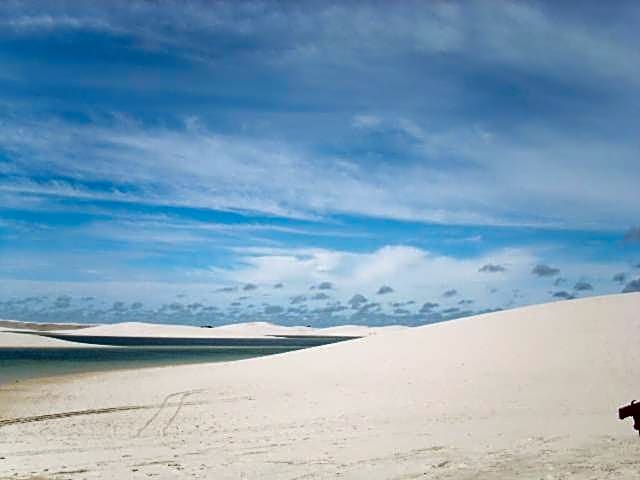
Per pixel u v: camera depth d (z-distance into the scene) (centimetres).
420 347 3023
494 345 2791
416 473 884
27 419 1909
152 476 945
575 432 1266
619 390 1916
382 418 1616
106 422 1800
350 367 2845
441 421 1519
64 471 1010
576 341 2645
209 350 9450
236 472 960
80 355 6794
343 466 977
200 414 1888
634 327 2709
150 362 5519
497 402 1816
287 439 1345
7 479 947
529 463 920
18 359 5856
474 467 904
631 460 918
